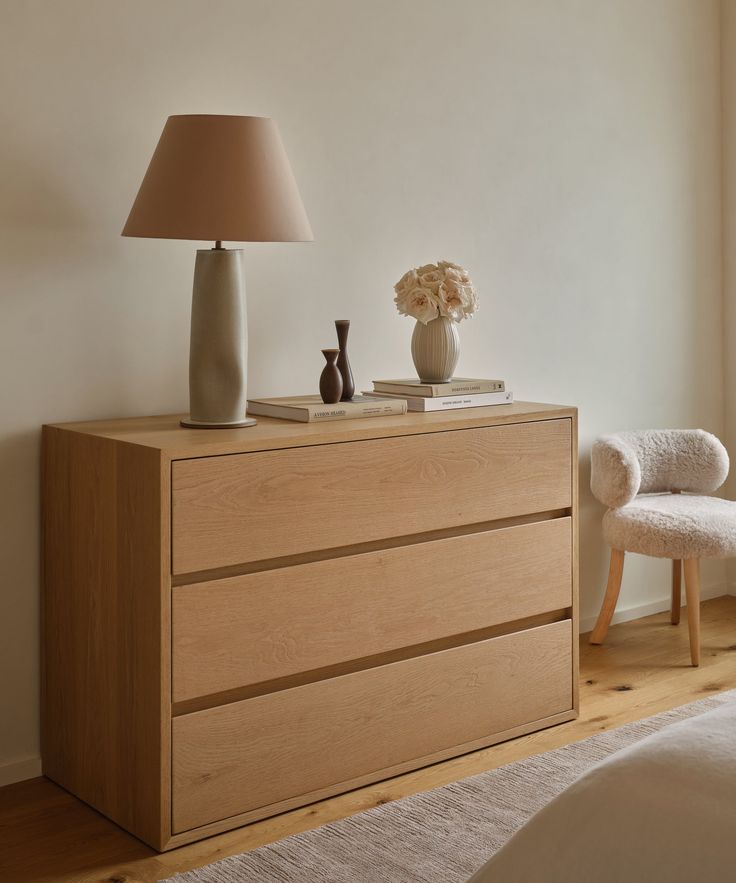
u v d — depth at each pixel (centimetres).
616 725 273
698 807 120
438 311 271
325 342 289
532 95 328
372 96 291
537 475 267
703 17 376
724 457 349
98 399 249
